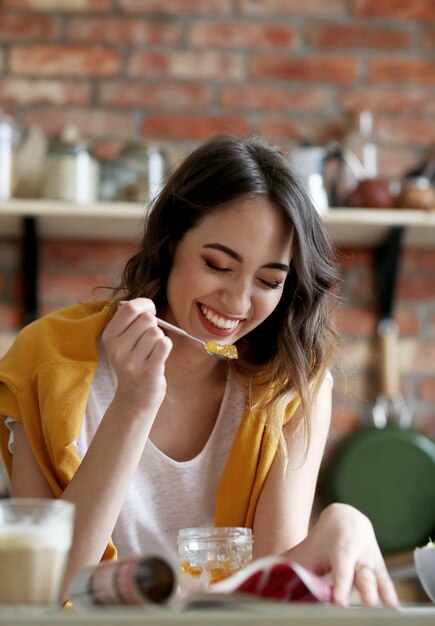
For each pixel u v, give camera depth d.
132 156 2.84
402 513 2.94
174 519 1.66
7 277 2.96
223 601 0.82
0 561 0.82
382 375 3.01
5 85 3.06
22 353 1.60
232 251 1.46
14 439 1.60
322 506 2.95
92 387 1.61
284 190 1.49
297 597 0.91
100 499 1.33
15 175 2.84
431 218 2.91
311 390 1.68
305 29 3.17
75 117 3.08
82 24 3.11
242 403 1.68
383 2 3.21
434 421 3.07
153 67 3.12
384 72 3.19
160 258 1.58
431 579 1.22
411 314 3.10
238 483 1.63
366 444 2.97
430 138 3.19
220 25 3.15
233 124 3.12
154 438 1.67
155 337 1.34
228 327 1.49
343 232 2.99
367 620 0.75
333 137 3.14
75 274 2.98
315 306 1.66
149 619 0.72
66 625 0.71
